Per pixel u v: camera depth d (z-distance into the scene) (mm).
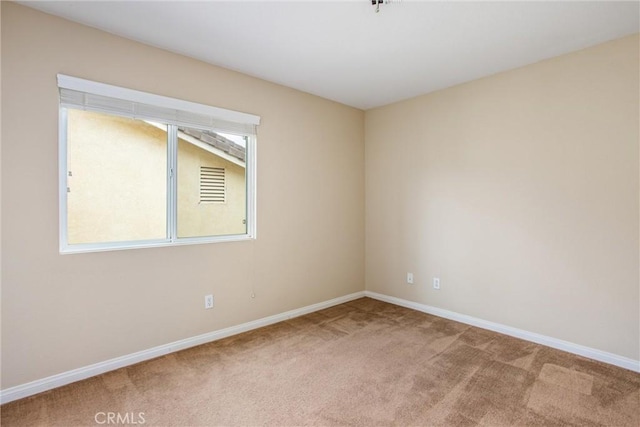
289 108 3430
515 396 2035
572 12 2076
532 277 2850
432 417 1839
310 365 2434
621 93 2395
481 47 2549
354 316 3531
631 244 2371
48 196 2119
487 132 3115
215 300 2912
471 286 3262
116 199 2453
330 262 3885
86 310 2260
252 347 2750
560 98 2676
